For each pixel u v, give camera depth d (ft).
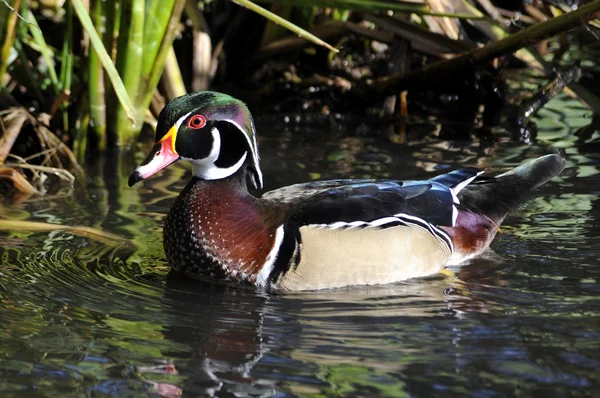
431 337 28.89
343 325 29.91
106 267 34.86
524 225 38.93
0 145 45.09
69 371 26.55
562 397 24.98
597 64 62.39
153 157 33.73
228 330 29.53
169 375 26.45
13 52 52.01
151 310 31.09
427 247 34.45
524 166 40.14
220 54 59.57
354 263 33.06
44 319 30.09
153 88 49.26
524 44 50.26
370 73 61.72
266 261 32.99
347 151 49.24
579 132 52.13
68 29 49.96
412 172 45.32
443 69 53.98
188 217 33.68
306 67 62.18
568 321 29.89
